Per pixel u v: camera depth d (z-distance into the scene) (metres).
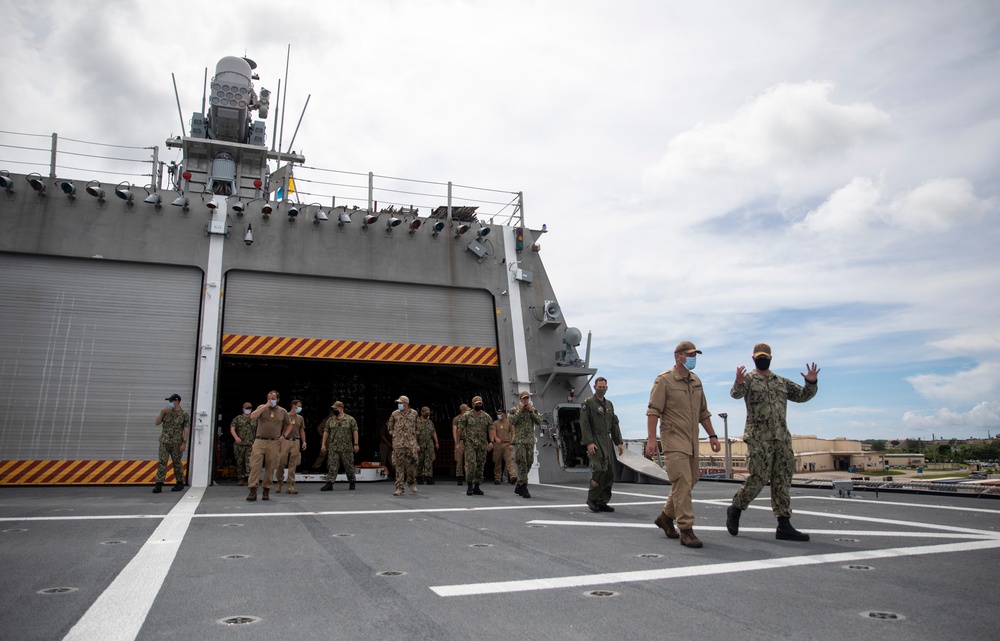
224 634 3.23
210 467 13.68
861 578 4.49
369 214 16.27
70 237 13.96
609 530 6.91
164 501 10.08
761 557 5.29
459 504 9.85
